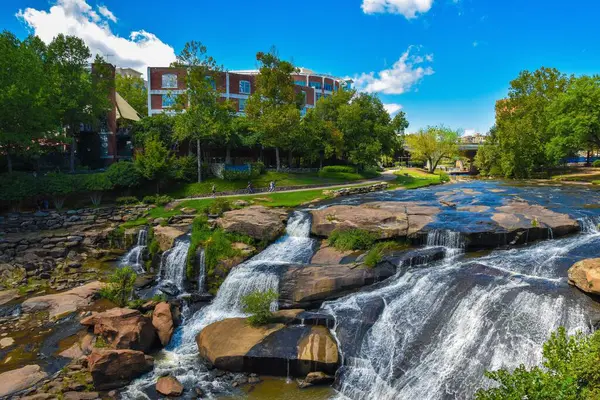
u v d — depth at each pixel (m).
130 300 21.23
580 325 12.54
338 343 15.12
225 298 20.62
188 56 46.34
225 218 27.83
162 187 43.47
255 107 55.75
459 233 20.72
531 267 16.80
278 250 24.52
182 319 19.27
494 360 12.57
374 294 17.38
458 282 16.12
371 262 19.39
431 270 18.08
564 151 46.91
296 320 16.45
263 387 13.65
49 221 32.88
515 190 37.22
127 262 28.48
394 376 13.26
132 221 34.00
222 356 14.69
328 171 61.03
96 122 46.53
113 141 52.28
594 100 43.34
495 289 14.99
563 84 59.28
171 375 14.40
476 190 38.34
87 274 26.08
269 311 17.03
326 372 14.06
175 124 47.72
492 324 13.59
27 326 18.41
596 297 13.41
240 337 15.55
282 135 52.00
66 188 36.38
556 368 8.82
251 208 29.89
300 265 20.91
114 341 15.66
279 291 19.05
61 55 43.19
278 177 51.69
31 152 37.41
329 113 64.94
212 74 48.38
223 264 22.61
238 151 62.72
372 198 38.22
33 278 25.08
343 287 18.42
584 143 46.78
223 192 44.28
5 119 32.91
